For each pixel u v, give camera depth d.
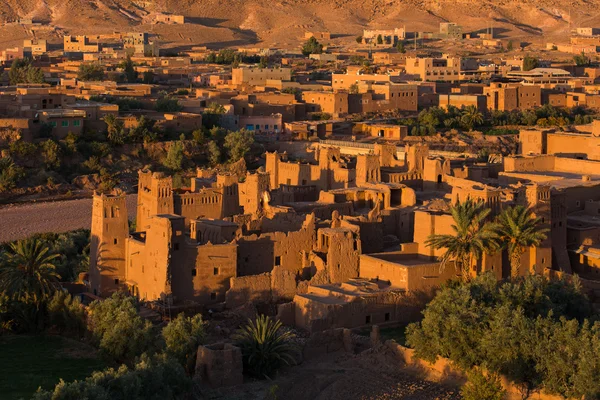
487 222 173.50
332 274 171.50
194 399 135.62
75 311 161.88
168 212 189.38
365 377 144.12
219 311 163.38
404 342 155.00
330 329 154.12
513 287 156.88
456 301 149.00
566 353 136.88
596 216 198.62
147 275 168.62
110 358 148.75
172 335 145.25
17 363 149.00
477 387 134.38
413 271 166.00
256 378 143.25
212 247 166.25
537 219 174.12
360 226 181.38
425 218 175.75
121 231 175.75
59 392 121.44
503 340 141.00
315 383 142.12
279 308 161.25
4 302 165.25
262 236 173.50
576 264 184.25
